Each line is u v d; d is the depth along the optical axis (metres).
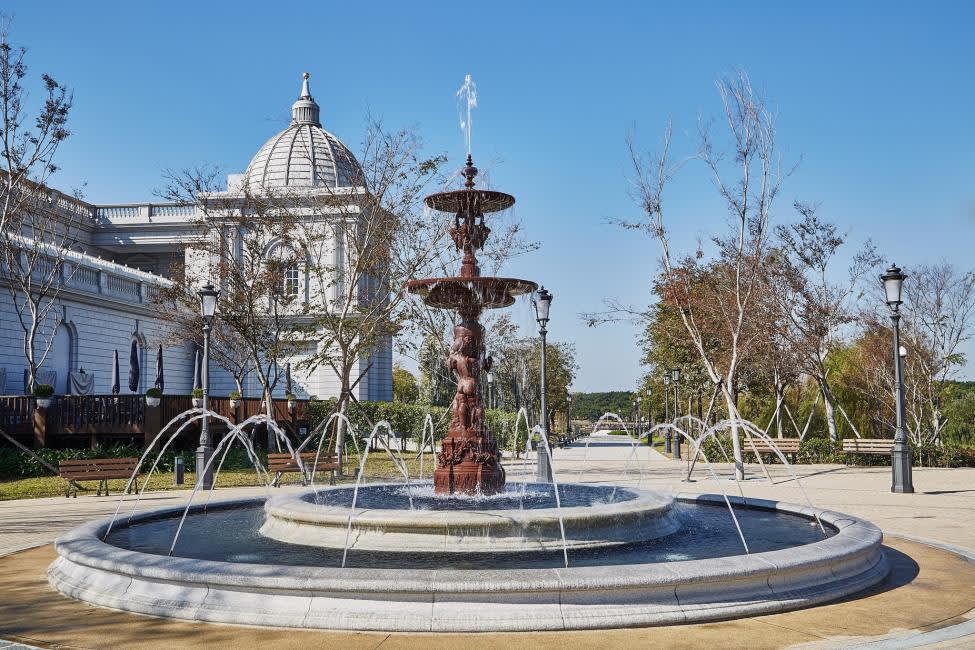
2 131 29.38
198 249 34.66
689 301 26.02
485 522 9.02
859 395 36.12
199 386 42.88
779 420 35.91
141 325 42.56
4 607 7.77
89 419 26.00
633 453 42.81
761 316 30.77
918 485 21.22
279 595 7.06
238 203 37.03
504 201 12.63
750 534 10.60
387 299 29.25
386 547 9.07
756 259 24.41
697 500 14.20
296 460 21.39
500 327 46.44
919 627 6.90
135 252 56.62
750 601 7.31
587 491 13.18
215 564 7.52
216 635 6.66
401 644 6.34
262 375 29.66
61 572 8.74
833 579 8.06
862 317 34.88
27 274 31.33
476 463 12.12
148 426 26.77
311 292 39.72
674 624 6.91
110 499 18.48
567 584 6.78
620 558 8.80
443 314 29.42
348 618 6.78
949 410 38.56
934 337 35.06
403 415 39.16
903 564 9.80
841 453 30.22
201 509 13.06
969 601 7.86
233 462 28.36
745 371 36.16
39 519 15.02
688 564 7.37
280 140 50.81
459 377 12.49
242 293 30.27
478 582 6.77
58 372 36.22
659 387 58.28
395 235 27.75
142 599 7.48
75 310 37.06
